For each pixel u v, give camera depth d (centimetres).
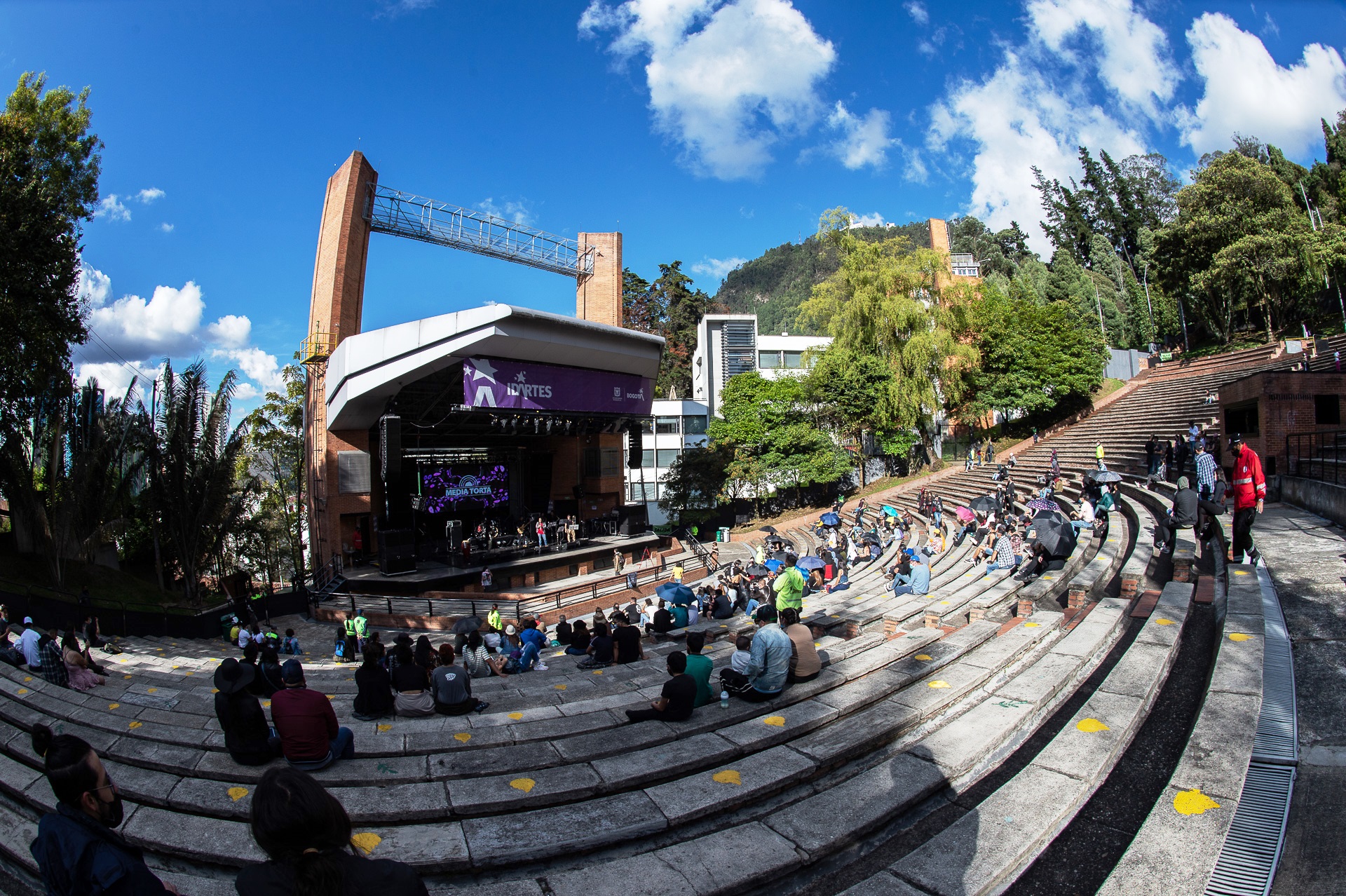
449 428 3266
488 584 2692
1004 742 598
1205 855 393
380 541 2655
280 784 244
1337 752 482
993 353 4288
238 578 2705
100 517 2638
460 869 461
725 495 4241
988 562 1612
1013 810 466
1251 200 4066
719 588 1923
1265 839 403
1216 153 5122
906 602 1330
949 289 3881
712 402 5400
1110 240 7825
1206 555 1169
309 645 2064
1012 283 6456
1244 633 704
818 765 567
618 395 3312
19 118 2142
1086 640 796
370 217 3119
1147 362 5056
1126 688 639
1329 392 1723
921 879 403
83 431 2688
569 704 821
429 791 552
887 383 3881
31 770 670
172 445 2714
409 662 856
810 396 4128
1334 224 3994
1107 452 2994
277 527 3903
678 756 592
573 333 2873
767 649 716
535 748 632
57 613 1855
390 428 2648
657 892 416
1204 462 1220
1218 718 543
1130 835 455
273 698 611
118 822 343
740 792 525
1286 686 585
